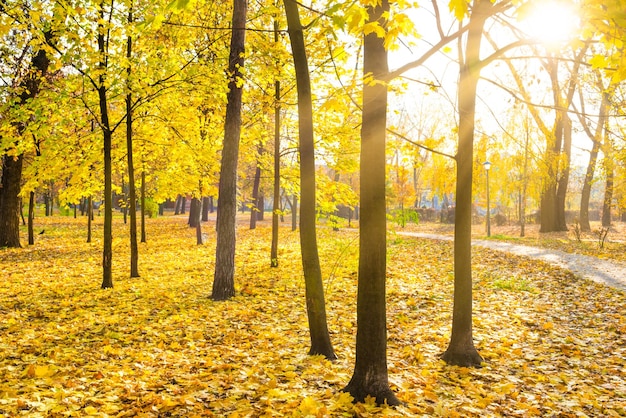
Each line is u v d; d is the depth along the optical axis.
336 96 4.29
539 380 5.59
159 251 18.86
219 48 12.66
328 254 13.76
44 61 16.42
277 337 7.25
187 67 11.08
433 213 49.91
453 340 6.32
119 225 32.28
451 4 2.72
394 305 9.75
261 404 4.38
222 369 5.55
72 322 7.83
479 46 5.90
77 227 29.75
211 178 17.33
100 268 14.58
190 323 8.01
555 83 12.36
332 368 5.73
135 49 11.41
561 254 17.62
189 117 12.62
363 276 4.64
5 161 18.89
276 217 14.47
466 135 6.10
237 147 10.64
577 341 7.21
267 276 12.91
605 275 12.84
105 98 10.98
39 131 10.73
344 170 12.83
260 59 10.38
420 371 5.77
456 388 5.16
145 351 6.32
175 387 4.82
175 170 15.73
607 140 21.05
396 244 20.66
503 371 5.93
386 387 4.62
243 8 10.68
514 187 30.47
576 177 33.34
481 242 23.14
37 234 24.38
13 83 11.94
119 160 15.12
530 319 8.66
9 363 5.56
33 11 8.18
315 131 12.16
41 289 10.80
